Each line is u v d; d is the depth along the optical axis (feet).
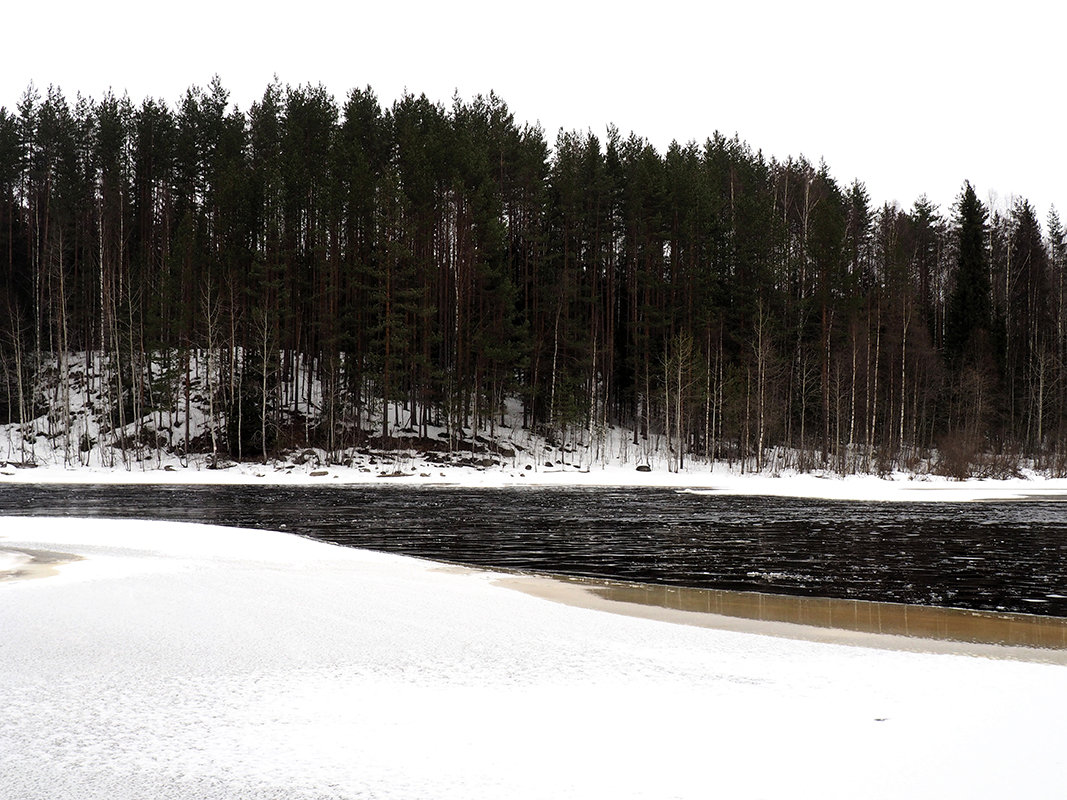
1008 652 32.60
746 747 20.98
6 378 191.42
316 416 192.85
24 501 110.11
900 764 19.80
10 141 220.64
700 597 46.06
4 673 27.94
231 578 48.93
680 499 122.52
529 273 217.97
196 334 192.65
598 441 193.88
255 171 212.02
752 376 192.24
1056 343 247.91
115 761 19.81
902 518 94.43
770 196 224.53
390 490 137.39
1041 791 18.12
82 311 207.72
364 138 218.79
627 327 218.18
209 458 172.76
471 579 51.06
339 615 38.47
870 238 254.88
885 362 217.15
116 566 53.62
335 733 21.90
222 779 18.70
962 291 236.22
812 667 29.76
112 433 181.06
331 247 189.88
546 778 18.80
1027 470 189.57
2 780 18.63
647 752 20.57
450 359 204.13
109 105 234.58
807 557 63.52
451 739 21.45
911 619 39.99
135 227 230.68
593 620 38.60
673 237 205.77
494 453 185.26
